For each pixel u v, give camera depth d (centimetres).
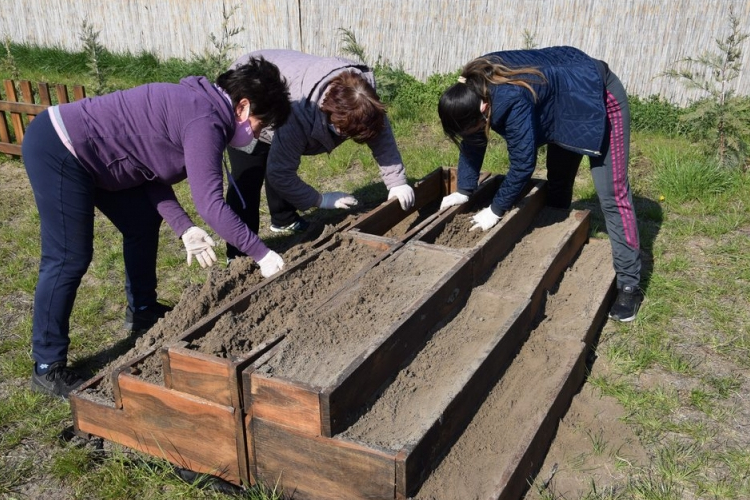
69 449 311
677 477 301
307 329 292
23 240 544
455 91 350
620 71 920
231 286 353
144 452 297
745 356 395
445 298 334
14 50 1284
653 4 873
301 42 1100
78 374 370
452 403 272
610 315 430
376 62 1055
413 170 698
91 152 318
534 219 488
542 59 376
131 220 375
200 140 304
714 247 529
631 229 405
